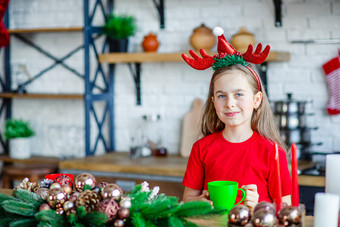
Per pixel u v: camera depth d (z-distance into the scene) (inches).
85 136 122.4
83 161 114.8
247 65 59.1
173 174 104.3
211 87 63.6
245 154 60.3
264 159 59.6
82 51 134.1
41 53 138.9
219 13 119.3
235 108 57.0
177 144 125.6
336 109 108.0
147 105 128.7
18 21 141.5
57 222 39.9
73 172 114.2
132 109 130.7
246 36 108.0
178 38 123.9
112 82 131.8
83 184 46.0
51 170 126.2
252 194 49.1
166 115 126.6
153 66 127.5
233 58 58.1
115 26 119.6
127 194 42.8
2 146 144.6
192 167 63.6
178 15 123.6
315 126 111.5
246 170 59.6
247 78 57.7
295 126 104.4
